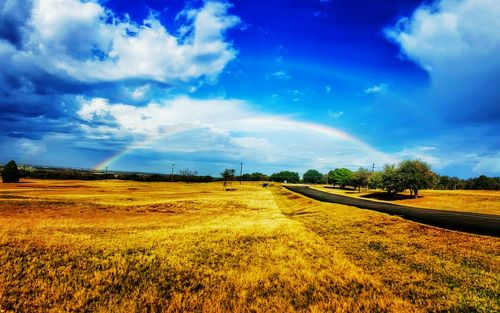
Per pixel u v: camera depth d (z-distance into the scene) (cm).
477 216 3641
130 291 1234
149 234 2205
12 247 1569
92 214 3525
